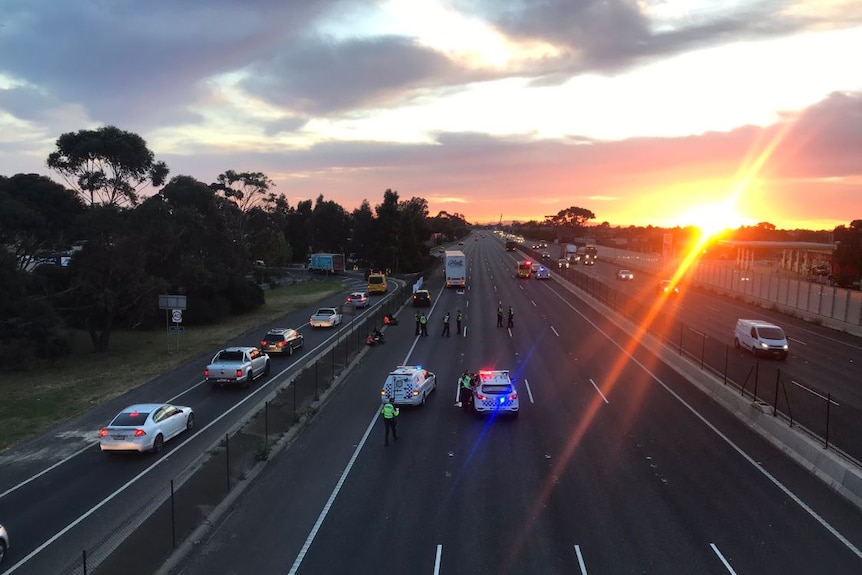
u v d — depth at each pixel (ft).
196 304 158.81
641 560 40.04
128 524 45.80
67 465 59.47
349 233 497.46
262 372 97.14
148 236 124.16
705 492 51.37
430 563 39.73
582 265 385.50
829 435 61.87
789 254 313.94
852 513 47.34
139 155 122.93
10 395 87.45
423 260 382.42
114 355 119.75
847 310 138.21
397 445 64.13
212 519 45.93
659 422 71.72
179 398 84.64
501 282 264.52
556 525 45.21
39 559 41.22
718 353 107.86
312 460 59.98
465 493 51.31
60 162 119.34
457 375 97.71
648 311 165.07
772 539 43.01
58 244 130.93
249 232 261.65
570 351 116.98
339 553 41.22
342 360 106.32
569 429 69.15
